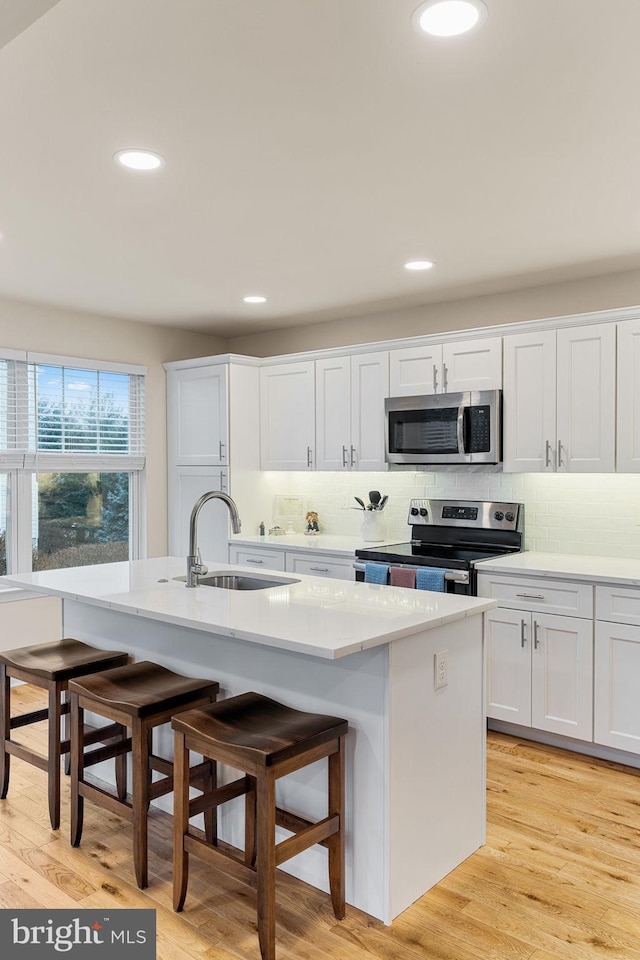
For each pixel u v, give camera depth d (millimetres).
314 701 2268
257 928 2041
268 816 1838
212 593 2734
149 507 5352
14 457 4590
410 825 2162
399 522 4777
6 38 1377
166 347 5441
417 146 2322
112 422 5133
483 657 2537
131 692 2359
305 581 3008
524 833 2615
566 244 3365
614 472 3518
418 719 2205
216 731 2010
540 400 3773
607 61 1820
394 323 4816
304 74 1873
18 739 3529
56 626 4816
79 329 4887
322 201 2816
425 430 4199
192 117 2111
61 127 2172
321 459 4801
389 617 2270
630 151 2363
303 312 4875
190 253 3508
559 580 3359
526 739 3568
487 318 4371
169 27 1657
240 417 5051
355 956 1930
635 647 3139
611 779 3094
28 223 3059
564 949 1964
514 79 1906
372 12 1607
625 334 3477
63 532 4945
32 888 2238
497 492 4305
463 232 3193
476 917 2107
